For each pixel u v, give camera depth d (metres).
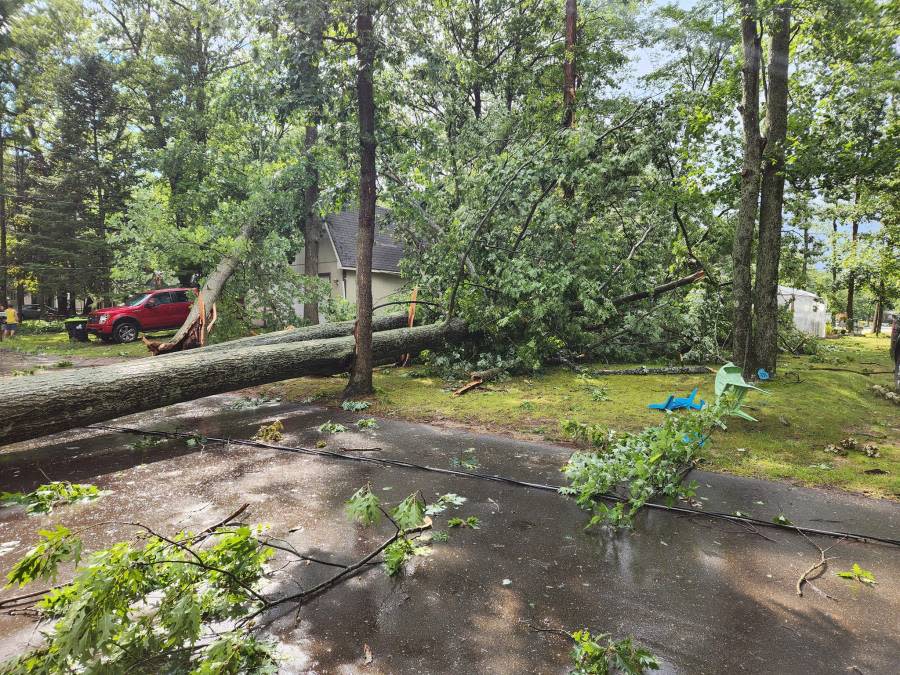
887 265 17.33
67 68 18.50
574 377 8.54
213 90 14.52
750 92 6.94
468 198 9.58
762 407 6.11
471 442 4.87
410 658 1.87
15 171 23.62
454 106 11.65
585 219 9.60
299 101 6.34
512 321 8.57
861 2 6.32
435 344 8.94
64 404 4.38
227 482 3.79
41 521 3.12
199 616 1.71
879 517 3.15
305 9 5.81
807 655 1.90
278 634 2.01
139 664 1.77
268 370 6.18
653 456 3.12
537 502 3.43
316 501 3.42
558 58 13.62
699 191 8.77
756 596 2.30
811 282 23.19
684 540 2.87
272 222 13.22
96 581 1.58
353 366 7.11
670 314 9.54
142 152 16.47
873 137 7.80
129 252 13.42
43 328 20.89
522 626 2.07
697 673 1.80
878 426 5.35
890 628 2.06
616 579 2.44
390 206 10.53
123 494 3.56
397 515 2.44
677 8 8.46
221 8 9.27
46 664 1.52
